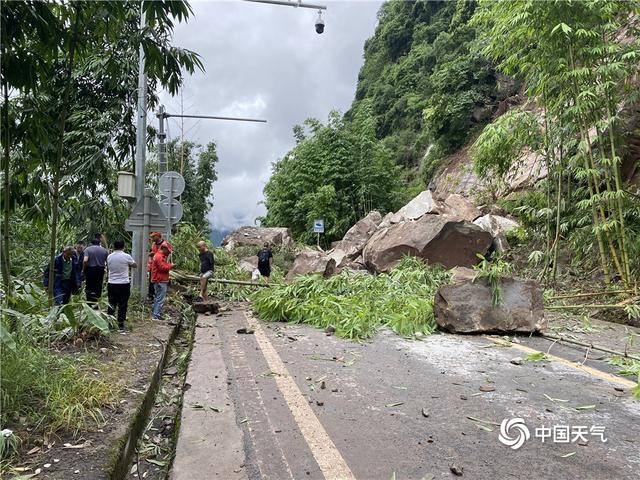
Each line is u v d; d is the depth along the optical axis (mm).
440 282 10664
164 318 8523
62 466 2857
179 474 3041
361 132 28297
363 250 17328
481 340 7008
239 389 4707
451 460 3209
